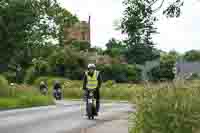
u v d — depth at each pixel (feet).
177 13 69.51
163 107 39.75
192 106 39.29
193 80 44.52
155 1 69.82
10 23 186.19
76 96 212.43
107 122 62.54
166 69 276.00
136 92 43.62
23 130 54.54
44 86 190.49
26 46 204.74
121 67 279.28
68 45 297.33
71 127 57.72
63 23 272.72
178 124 38.91
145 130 40.42
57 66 274.98
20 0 187.62
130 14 69.97
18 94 149.18
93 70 69.21
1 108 104.99
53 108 97.81
